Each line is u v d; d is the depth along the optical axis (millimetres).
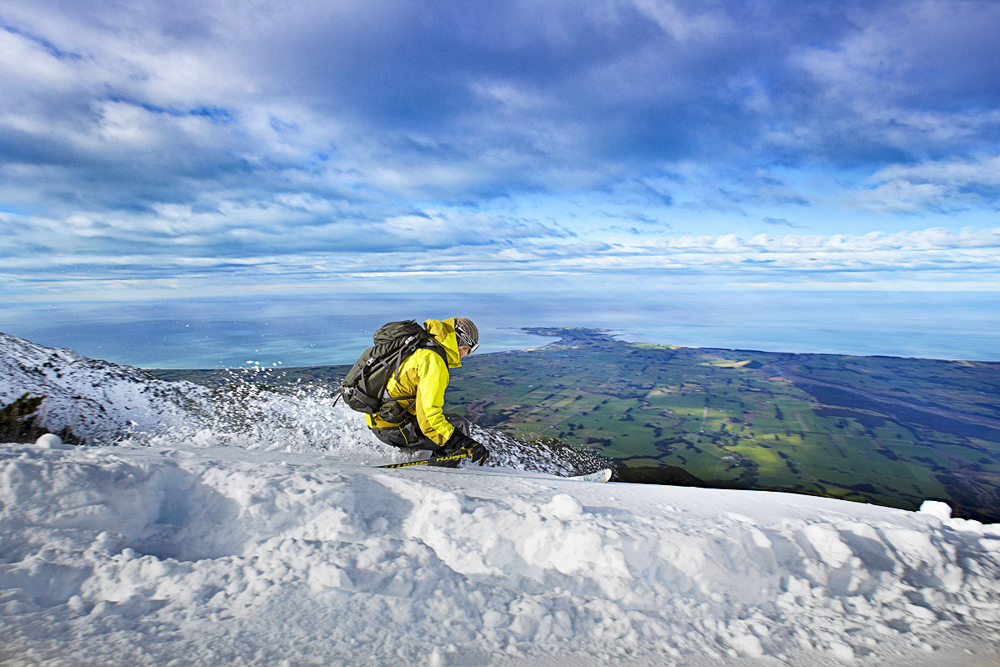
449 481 2299
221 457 2234
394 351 3143
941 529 2322
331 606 1215
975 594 1756
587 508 1977
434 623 1223
